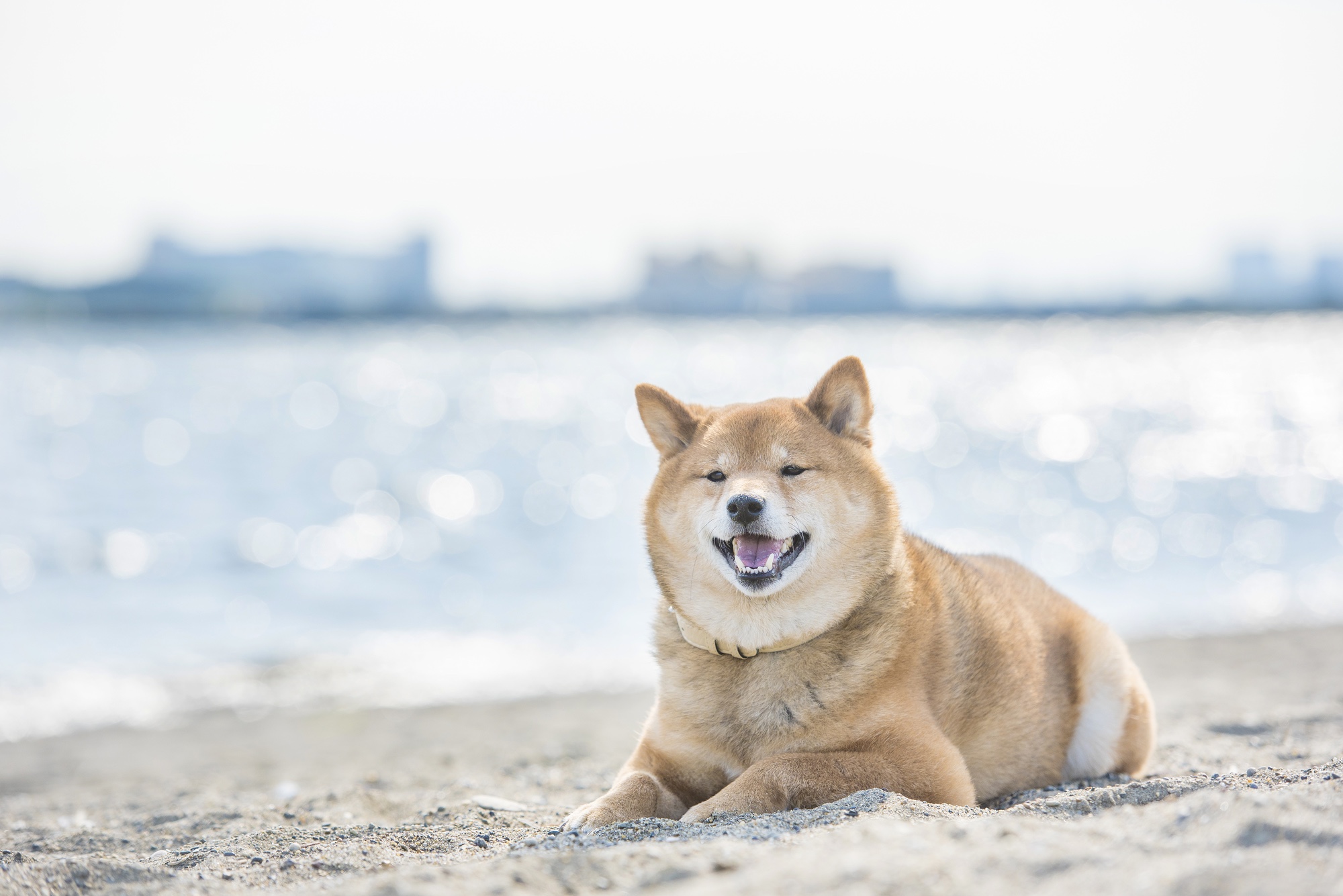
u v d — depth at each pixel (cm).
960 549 1608
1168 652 1005
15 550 1609
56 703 934
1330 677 836
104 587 1405
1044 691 477
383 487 2300
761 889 254
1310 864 242
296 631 1202
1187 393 4744
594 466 2641
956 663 444
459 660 1084
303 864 364
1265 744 577
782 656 424
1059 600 525
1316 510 1920
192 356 7456
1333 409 3959
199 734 843
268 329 13362
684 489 454
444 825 457
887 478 466
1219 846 260
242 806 555
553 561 1574
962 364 6756
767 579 418
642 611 1291
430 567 1539
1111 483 2333
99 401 4191
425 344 9769
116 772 740
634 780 414
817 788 383
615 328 14538
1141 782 391
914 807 351
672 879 279
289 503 2091
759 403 489
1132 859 255
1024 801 428
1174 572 1485
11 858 402
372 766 724
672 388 4809
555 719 861
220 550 1645
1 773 739
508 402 4347
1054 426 3572
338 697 958
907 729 408
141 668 1051
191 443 3014
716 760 431
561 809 507
